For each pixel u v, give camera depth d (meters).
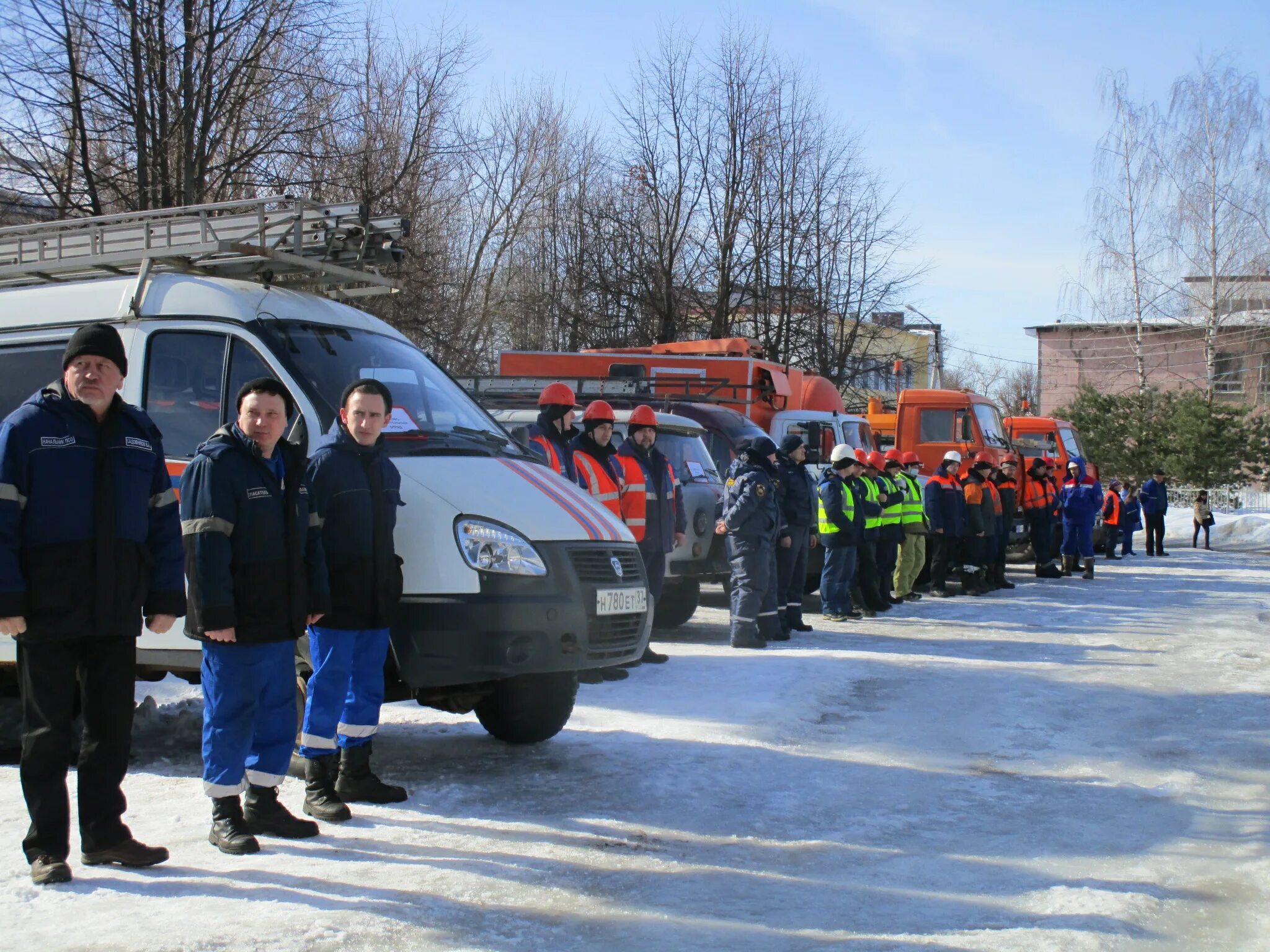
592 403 9.31
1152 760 6.88
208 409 6.49
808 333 33.03
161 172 16.38
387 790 5.59
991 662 10.30
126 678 4.49
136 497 4.43
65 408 4.34
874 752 6.89
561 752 6.61
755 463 10.94
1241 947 4.08
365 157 20.41
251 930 3.90
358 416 5.45
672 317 32.16
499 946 3.89
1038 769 6.63
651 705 7.97
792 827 5.39
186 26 16.34
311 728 5.34
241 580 4.79
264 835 5.00
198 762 6.37
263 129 17.75
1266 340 42.12
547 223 34.06
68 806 4.40
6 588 4.13
